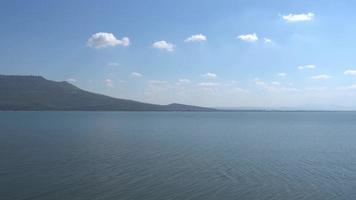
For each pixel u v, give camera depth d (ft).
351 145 302.45
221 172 174.19
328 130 507.71
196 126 576.20
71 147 261.03
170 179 157.28
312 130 504.84
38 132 401.08
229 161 207.51
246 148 273.54
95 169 176.14
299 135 410.93
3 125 529.45
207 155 231.09
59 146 266.57
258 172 175.52
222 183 151.23
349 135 414.41
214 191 138.62
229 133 433.48
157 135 386.32
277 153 245.86
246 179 159.53
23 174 161.58
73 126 520.01
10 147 256.93
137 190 137.90
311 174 172.14
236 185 148.25
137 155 225.76
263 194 135.64
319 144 309.63
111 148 259.19
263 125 644.69
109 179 154.71
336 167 191.62
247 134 419.95
